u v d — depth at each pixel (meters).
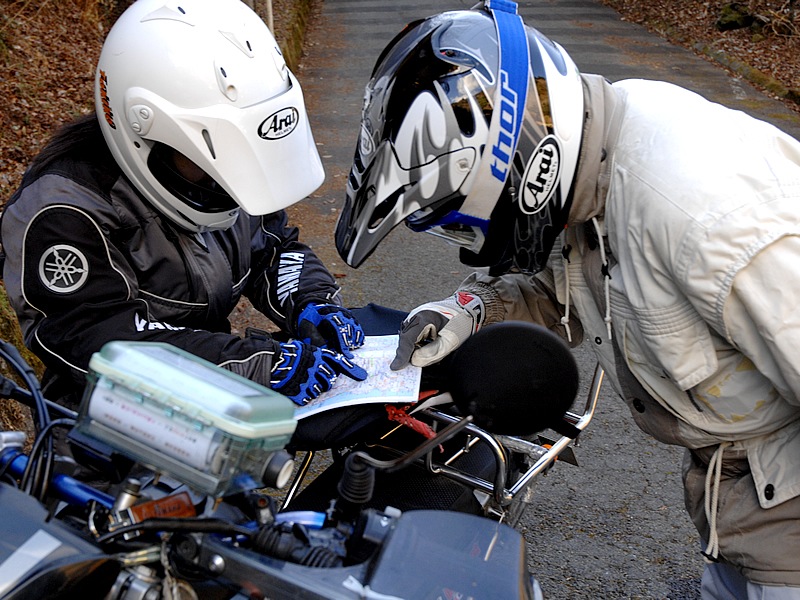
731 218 1.38
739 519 1.68
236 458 0.99
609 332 1.69
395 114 1.58
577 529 3.00
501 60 1.55
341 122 8.32
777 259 1.37
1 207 4.36
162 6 1.79
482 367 1.23
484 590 1.08
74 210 1.76
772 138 1.55
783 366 1.39
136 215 1.87
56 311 1.77
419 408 1.72
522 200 1.59
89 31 7.51
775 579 1.63
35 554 1.00
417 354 1.84
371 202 1.63
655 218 1.47
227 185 1.74
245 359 1.73
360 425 1.71
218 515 1.17
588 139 1.60
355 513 1.22
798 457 1.60
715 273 1.39
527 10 14.88
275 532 1.10
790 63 11.09
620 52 11.82
